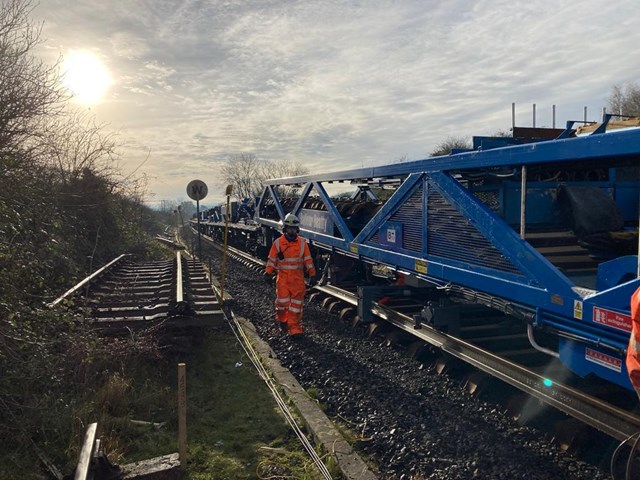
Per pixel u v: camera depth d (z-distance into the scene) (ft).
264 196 50.78
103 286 29.86
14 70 24.02
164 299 25.07
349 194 37.40
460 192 16.19
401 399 16.85
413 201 19.65
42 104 24.90
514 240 13.67
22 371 14.03
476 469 12.34
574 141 11.48
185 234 117.39
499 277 14.40
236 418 15.28
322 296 34.37
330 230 30.37
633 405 13.70
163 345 19.75
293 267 24.94
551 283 12.35
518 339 19.27
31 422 12.64
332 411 16.17
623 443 9.97
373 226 23.36
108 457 11.63
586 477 11.80
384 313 24.04
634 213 17.08
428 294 24.88
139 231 64.69
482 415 15.47
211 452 13.02
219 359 20.99
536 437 13.93
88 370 15.92
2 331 14.17
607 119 13.87
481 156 15.06
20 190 25.04
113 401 14.96
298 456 12.93
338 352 22.44
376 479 11.44
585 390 14.17
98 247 44.37
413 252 19.71
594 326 11.29
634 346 7.28
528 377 14.46
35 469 11.33
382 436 14.19
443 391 17.44
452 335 19.04
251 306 33.06
